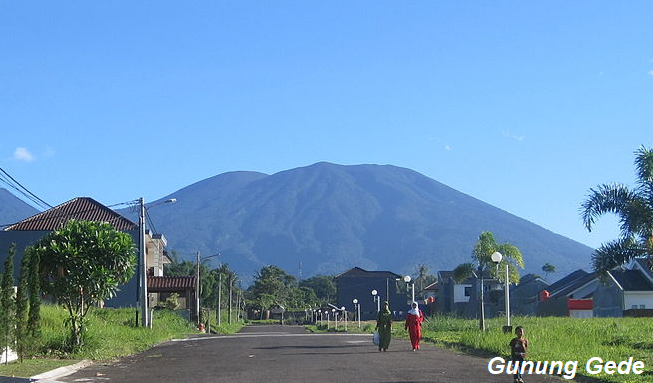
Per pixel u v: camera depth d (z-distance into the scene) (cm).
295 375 1781
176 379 1741
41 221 5959
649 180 2530
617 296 6256
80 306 2480
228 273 12231
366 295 11612
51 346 2394
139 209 4231
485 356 2306
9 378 1748
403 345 2877
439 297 8806
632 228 2559
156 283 6378
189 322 6059
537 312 7075
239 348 2811
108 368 2048
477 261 4641
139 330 3691
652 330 2891
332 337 3650
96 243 2428
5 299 2045
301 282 19550
